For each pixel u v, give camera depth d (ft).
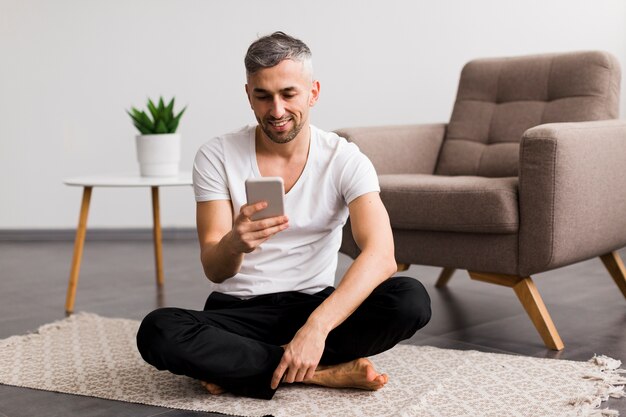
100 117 15.31
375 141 9.70
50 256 13.52
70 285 9.60
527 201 7.61
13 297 10.36
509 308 9.25
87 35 15.17
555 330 7.66
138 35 15.15
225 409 6.03
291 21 14.90
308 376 5.79
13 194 15.49
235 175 6.47
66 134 15.38
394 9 14.62
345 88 14.90
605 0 13.76
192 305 9.77
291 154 6.42
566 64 9.95
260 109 6.03
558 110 9.78
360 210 6.25
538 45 14.14
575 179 7.61
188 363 5.88
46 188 15.46
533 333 8.16
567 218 7.59
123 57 15.19
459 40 14.44
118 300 10.10
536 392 6.32
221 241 5.84
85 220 9.64
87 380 6.83
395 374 6.85
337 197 6.43
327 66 14.90
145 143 10.19
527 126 9.95
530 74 10.19
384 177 9.04
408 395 6.28
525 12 14.14
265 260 6.47
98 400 6.36
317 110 15.02
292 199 6.43
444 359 7.25
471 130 10.40
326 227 6.50
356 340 6.23
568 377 6.67
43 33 15.21
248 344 6.01
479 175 10.04
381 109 14.84
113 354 7.59
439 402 6.13
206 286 10.87
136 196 15.30
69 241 15.24
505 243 7.81
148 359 5.91
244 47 15.02
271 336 6.37
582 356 7.32
